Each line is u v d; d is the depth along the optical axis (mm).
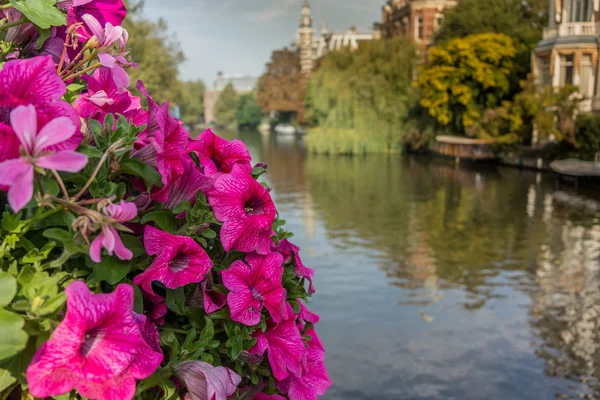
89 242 751
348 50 51906
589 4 33094
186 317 1096
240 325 1062
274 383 1175
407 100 47125
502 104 39312
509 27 42938
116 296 765
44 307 739
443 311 10961
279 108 99688
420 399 7484
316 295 12086
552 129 31016
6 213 778
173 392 921
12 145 734
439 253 15867
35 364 698
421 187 29547
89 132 944
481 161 38500
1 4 1059
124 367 743
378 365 8586
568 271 13664
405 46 47938
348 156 47688
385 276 13531
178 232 1001
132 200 963
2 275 733
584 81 33688
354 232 19094
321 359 1310
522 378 8047
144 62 30500
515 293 12031
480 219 20766
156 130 1015
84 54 1112
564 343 9289
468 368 8438
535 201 24125
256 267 1085
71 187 953
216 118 143375
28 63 803
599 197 24625
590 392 7629
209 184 1043
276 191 29609
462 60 38656
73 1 1054
